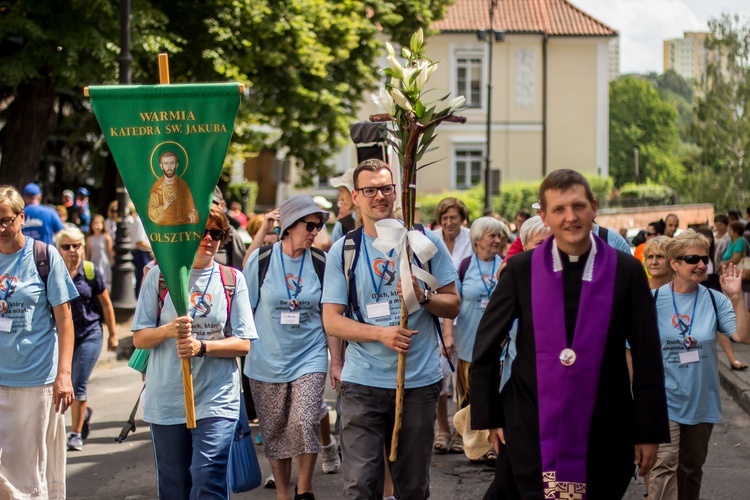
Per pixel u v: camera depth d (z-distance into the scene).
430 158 44.84
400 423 5.16
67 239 8.38
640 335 3.90
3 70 19.22
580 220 3.88
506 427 4.08
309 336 6.61
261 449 8.53
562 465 3.87
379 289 5.33
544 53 44.62
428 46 44.53
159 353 5.36
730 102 60.22
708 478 7.63
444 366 8.20
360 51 27.98
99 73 19.28
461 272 8.19
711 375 5.78
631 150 88.88
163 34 20.02
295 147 27.00
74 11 19.06
